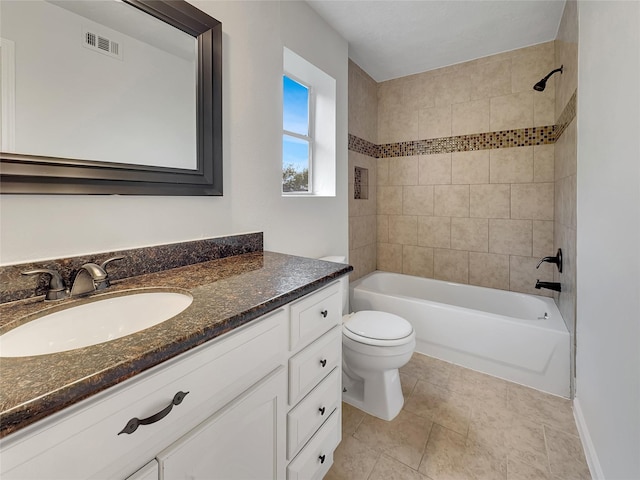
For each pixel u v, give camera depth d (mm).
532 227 2396
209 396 657
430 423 1534
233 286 916
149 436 547
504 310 2457
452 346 2088
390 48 2357
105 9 949
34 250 842
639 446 849
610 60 1090
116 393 497
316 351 1018
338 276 1104
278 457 876
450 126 2689
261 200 1552
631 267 910
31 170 803
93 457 473
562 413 1596
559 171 2084
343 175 2254
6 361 498
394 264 3057
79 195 923
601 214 1177
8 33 769
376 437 1445
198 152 1224
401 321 1708
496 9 1887
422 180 2859
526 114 2371
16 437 396
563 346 1723
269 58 1562
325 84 2135
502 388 1815
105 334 833
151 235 1109
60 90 857
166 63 1109
